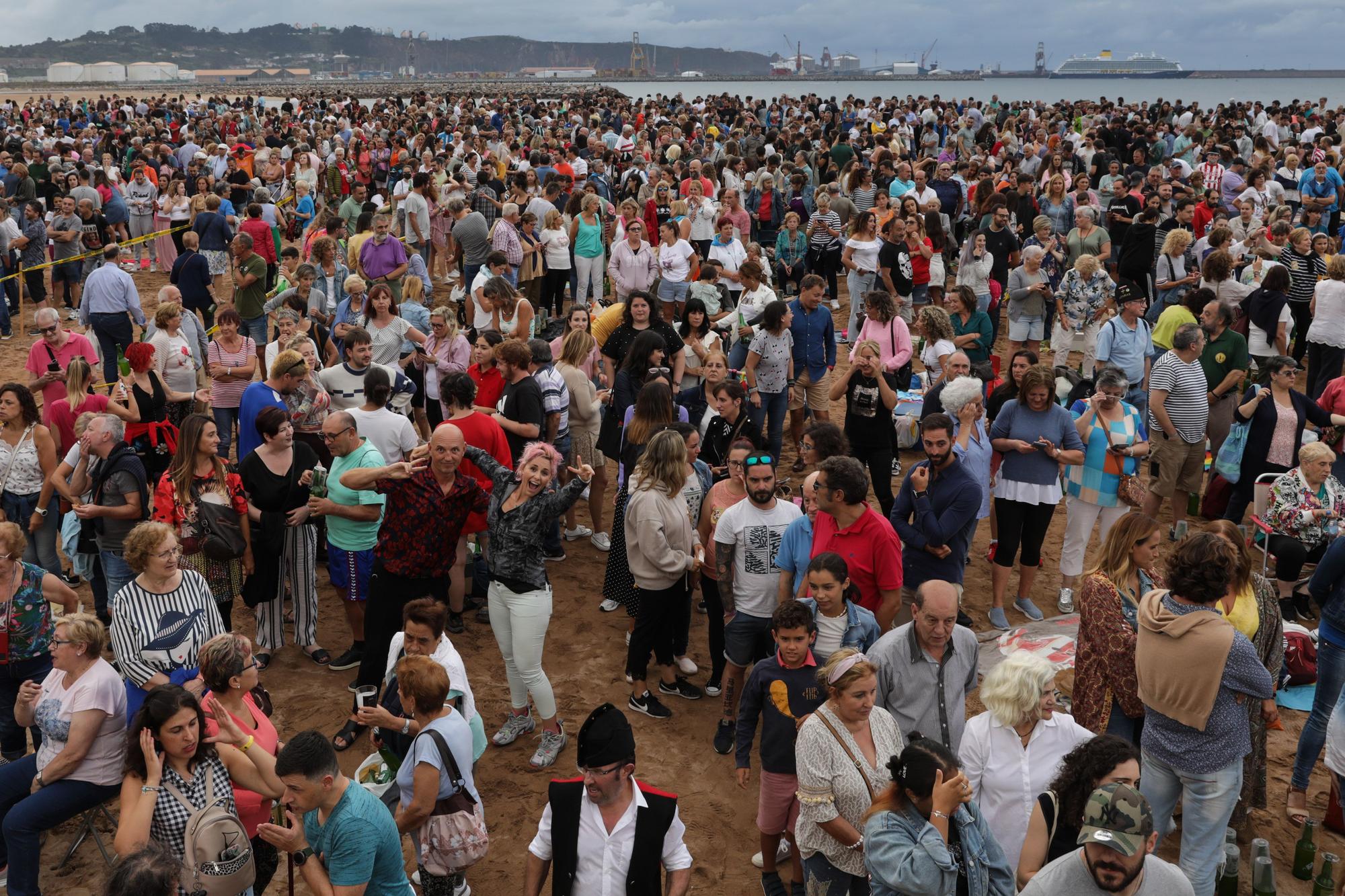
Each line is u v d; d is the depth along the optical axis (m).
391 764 5.53
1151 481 9.83
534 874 4.39
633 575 6.96
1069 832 4.26
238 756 4.74
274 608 7.64
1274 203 18.80
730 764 6.70
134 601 5.59
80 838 5.85
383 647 6.78
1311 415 9.45
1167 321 10.96
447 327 10.23
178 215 20.53
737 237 15.12
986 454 7.51
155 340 9.91
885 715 4.79
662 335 10.13
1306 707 7.29
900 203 17.50
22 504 8.13
